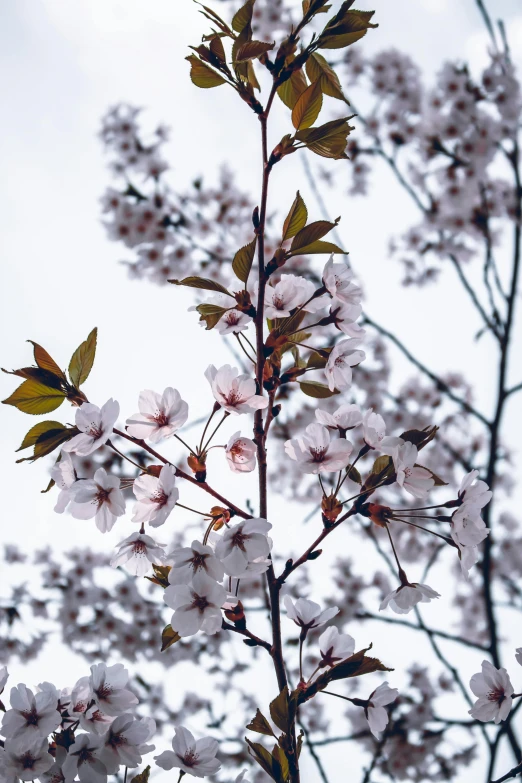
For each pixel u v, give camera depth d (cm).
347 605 267
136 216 289
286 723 94
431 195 276
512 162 252
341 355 102
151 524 96
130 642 276
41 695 98
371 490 98
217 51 98
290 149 97
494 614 203
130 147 290
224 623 97
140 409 99
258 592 265
